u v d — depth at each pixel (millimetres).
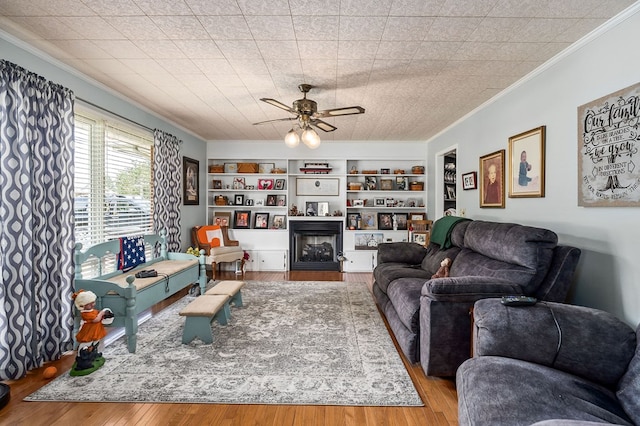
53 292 2543
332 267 6207
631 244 1980
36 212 2410
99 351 2643
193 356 2566
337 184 6480
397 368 2400
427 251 4262
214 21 2154
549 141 2732
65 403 1962
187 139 5391
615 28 2090
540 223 2852
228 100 3816
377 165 6531
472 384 1407
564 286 2156
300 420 1823
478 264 2742
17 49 2414
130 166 3992
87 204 3314
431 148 5938
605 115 2139
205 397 2021
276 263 6125
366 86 3320
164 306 3877
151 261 3918
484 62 2758
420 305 2385
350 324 3289
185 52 2605
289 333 3043
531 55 2617
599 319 1571
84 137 3291
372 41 2412
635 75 1953
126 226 3934
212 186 6371
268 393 2070
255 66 2859
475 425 1236
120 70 2959
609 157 2105
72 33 2314
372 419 1840
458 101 3785
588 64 2316
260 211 6520
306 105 3105
